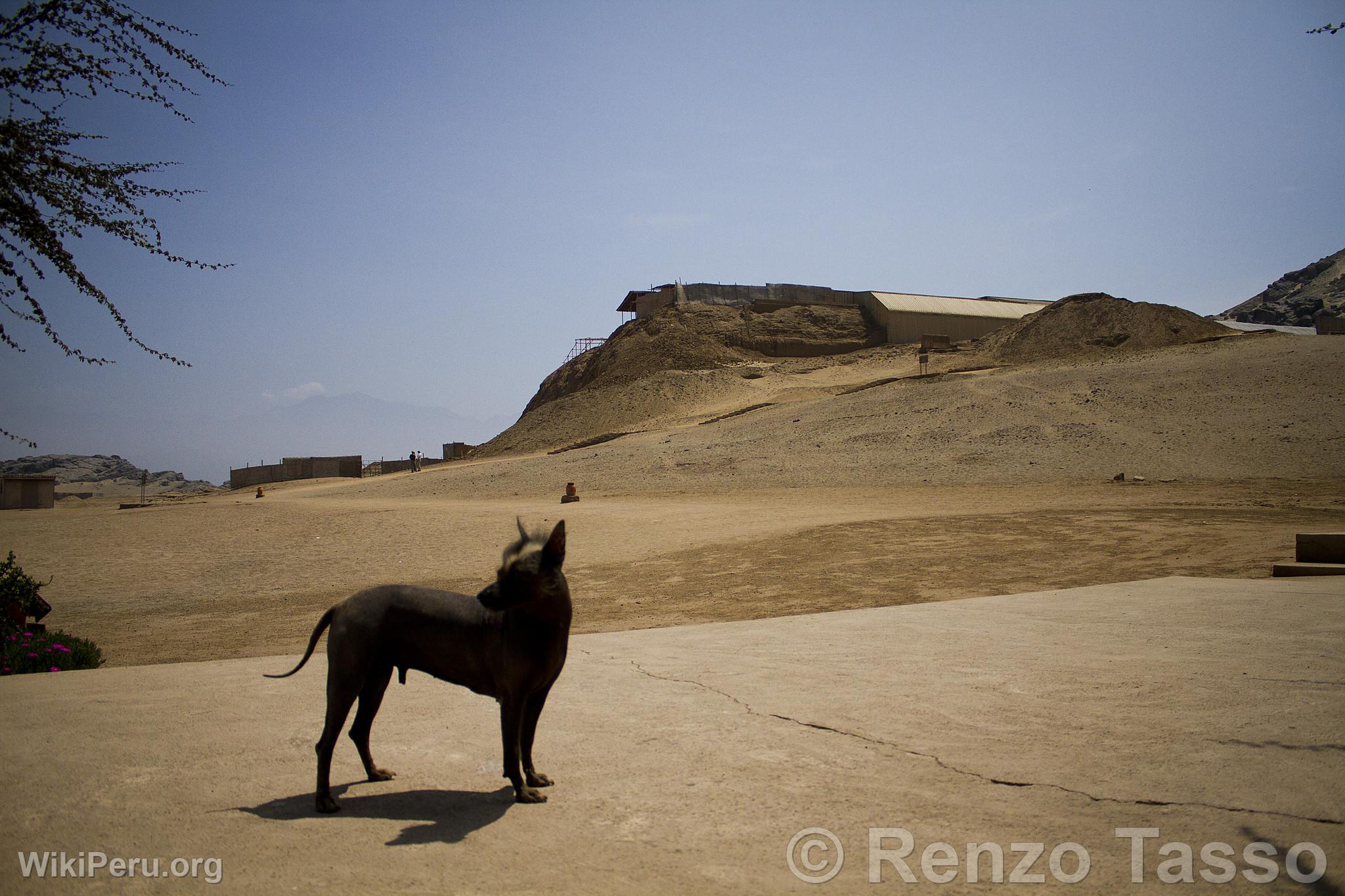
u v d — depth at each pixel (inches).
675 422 3659.0
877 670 330.6
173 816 193.3
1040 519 1206.3
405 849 173.6
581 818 189.3
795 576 889.5
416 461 4252.0
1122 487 1544.0
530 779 209.2
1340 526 999.0
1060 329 3929.6
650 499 1903.3
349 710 201.2
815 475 1991.9
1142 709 257.3
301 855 171.2
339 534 1485.0
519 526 201.9
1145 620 421.4
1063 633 399.5
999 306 5654.5
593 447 2947.8
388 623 206.4
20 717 285.3
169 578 1122.7
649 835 179.5
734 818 187.8
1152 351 2721.5
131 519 1836.9
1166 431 1893.5
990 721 253.0
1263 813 180.7
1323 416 1795.0
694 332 5103.3
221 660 471.2
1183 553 872.9
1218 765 208.2
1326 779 195.5
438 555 1202.6
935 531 1146.0
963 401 2433.6
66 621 865.5
